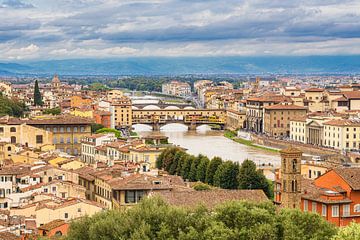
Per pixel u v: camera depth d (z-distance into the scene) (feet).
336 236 462.19
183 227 511.81
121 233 503.61
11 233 622.95
